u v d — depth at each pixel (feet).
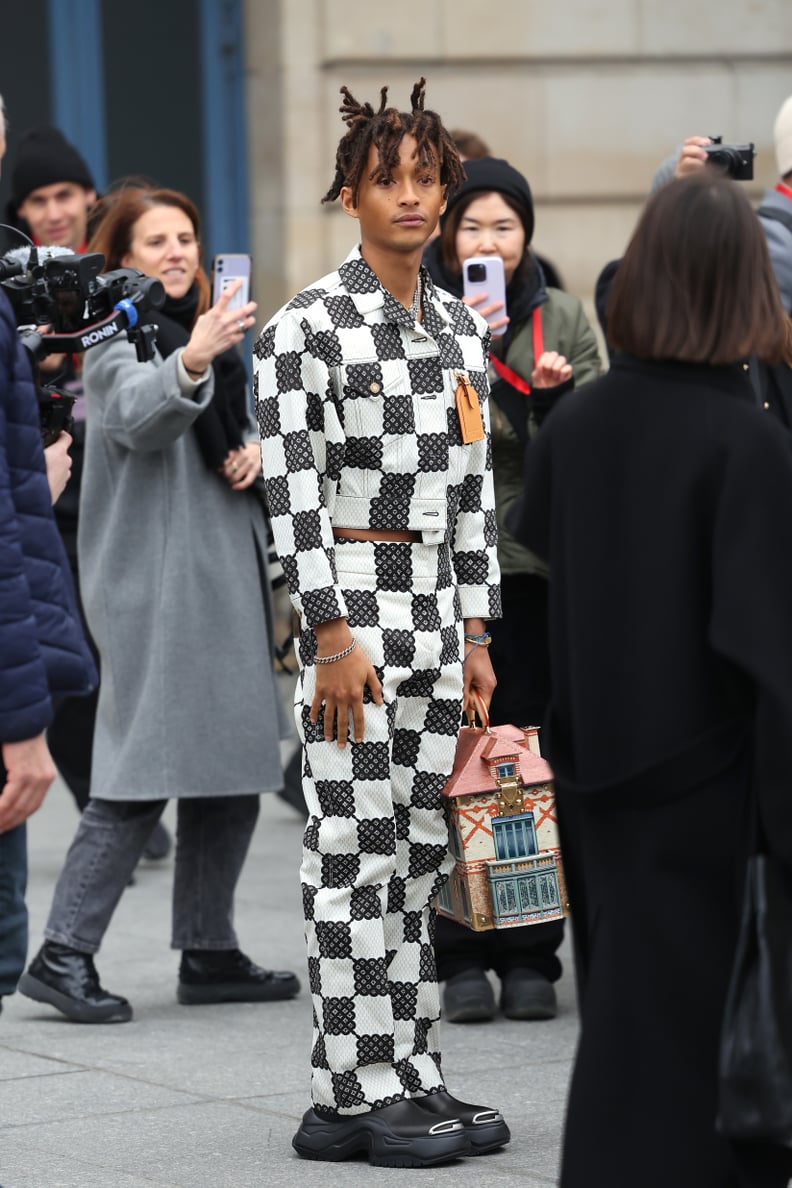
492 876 21.75
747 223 14.20
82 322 19.71
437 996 20.03
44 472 16.11
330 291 19.19
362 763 19.15
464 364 19.71
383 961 19.34
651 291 14.21
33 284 18.86
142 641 26.03
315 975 19.54
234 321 24.85
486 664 20.81
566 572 14.46
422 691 19.52
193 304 27.37
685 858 13.92
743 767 13.89
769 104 52.70
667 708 13.84
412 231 19.02
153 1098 21.83
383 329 19.13
